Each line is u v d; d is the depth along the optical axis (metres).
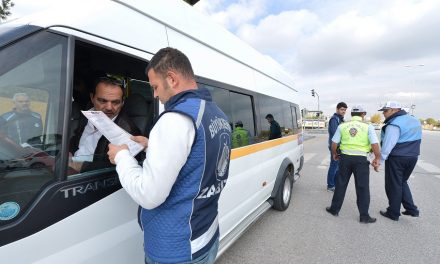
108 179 1.56
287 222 4.49
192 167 1.22
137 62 1.85
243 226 3.22
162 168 1.12
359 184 4.50
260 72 4.17
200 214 1.31
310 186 6.91
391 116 4.55
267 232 4.11
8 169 1.18
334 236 3.99
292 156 5.52
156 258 1.30
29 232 1.20
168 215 1.26
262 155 3.89
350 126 4.55
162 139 1.15
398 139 4.46
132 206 1.71
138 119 1.96
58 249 1.32
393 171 4.56
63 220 1.33
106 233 1.55
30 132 1.26
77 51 1.70
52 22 1.34
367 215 4.48
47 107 1.32
